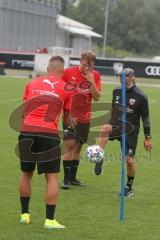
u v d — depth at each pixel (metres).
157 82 96.12
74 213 16.92
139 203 18.47
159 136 35.81
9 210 16.97
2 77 90.19
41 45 157.25
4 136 33.03
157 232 15.25
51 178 15.12
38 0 153.12
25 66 98.75
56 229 15.13
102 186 20.97
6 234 14.60
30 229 15.09
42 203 17.88
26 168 15.27
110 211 17.30
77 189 20.33
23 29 148.50
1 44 141.00
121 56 192.62
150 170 24.48
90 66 19.86
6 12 141.12
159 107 55.16
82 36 179.75
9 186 20.17
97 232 15.03
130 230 15.34
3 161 25.19
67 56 95.50
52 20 161.88
